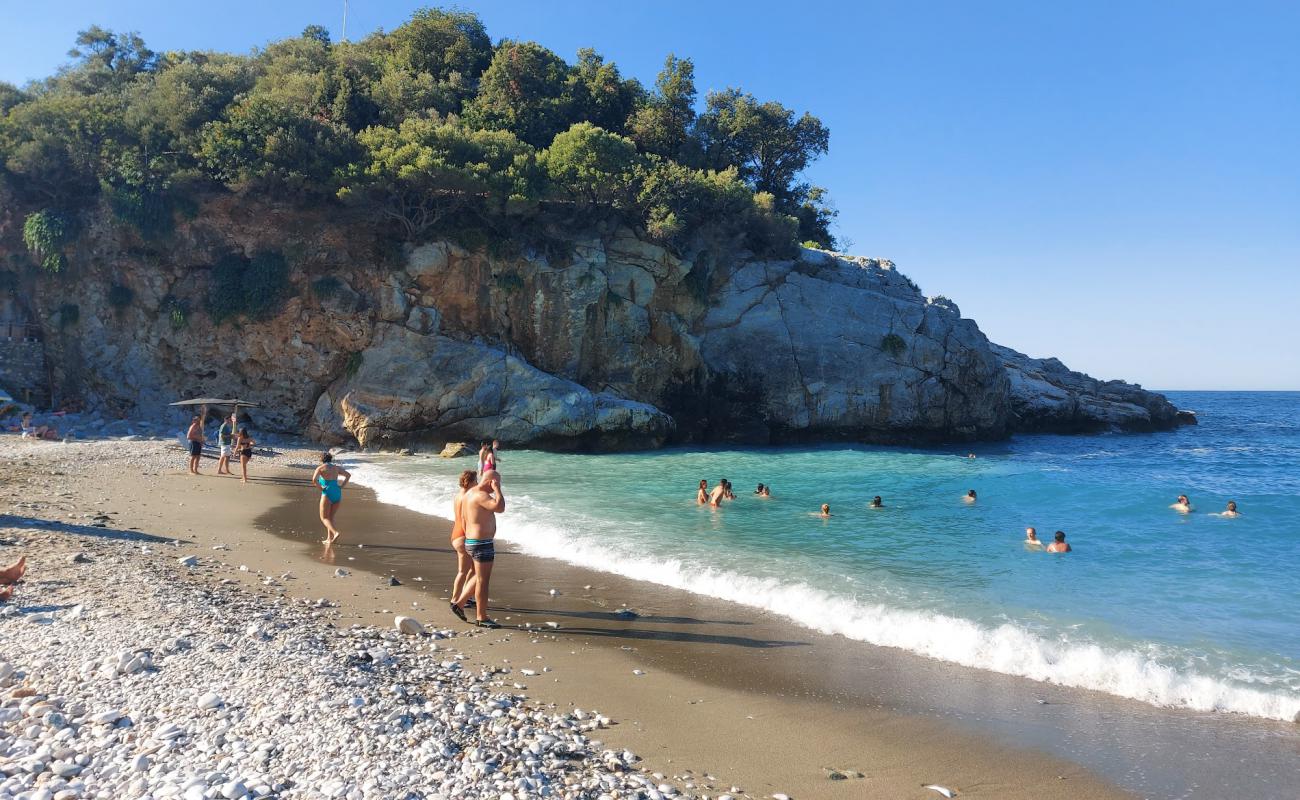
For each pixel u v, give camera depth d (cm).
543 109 5306
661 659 918
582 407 3769
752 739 699
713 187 4572
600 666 884
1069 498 2394
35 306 3747
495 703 731
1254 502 2294
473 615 1080
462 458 3384
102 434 3369
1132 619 1103
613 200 4338
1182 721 760
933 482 2781
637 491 2448
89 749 556
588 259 4262
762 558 1486
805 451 3981
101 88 4778
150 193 3650
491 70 5228
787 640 1004
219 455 2964
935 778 633
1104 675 879
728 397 4488
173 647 781
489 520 1046
